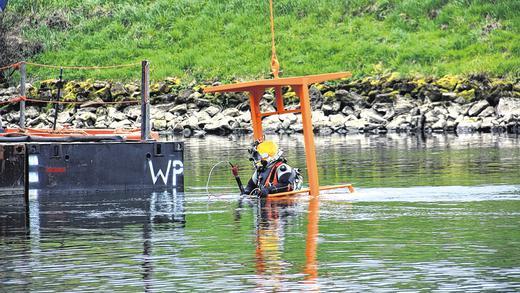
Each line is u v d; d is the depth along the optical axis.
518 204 41.53
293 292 26.09
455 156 67.56
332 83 113.44
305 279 27.47
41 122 112.00
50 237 34.72
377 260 29.80
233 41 128.50
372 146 80.12
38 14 137.75
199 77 121.25
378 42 123.19
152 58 127.06
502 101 105.38
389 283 26.88
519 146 75.94
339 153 73.12
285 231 35.22
